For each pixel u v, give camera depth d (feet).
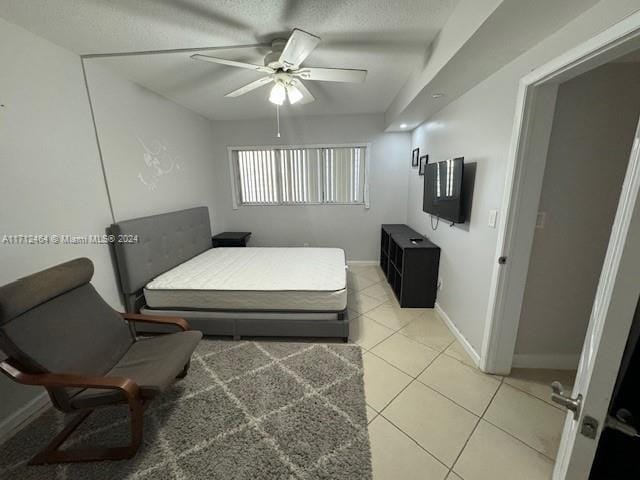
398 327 8.71
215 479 4.27
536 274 6.14
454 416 5.38
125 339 6.13
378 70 7.86
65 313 5.28
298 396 5.89
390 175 13.85
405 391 6.02
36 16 5.13
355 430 5.07
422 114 9.89
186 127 11.40
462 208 7.46
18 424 5.42
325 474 4.31
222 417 5.39
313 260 10.22
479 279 6.80
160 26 5.54
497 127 5.94
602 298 2.09
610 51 3.49
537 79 4.61
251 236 14.90
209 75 8.02
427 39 6.13
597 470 2.37
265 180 14.40
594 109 5.26
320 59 7.14
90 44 6.18
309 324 7.70
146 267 8.42
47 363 4.60
